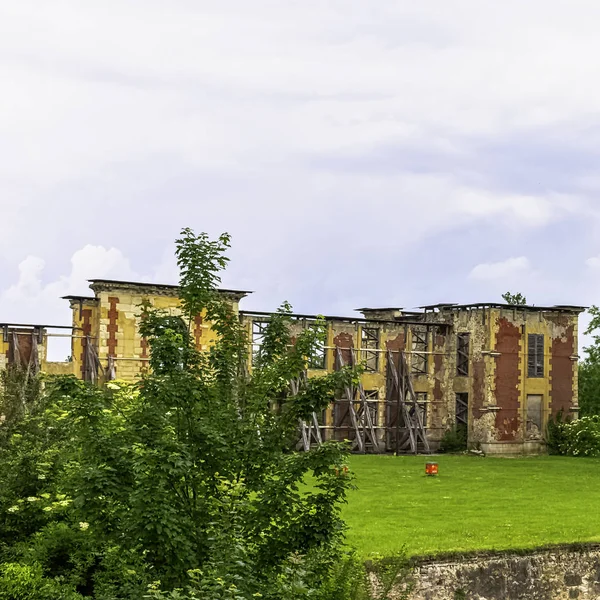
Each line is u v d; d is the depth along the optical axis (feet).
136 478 44.42
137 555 49.11
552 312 167.22
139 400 49.88
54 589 53.21
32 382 73.67
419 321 171.22
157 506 43.24
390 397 156.76
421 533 75.25
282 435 49.01
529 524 81.25
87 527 53.83
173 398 46.62
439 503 92.84
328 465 46.26
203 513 46.75
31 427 65.00
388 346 165.48
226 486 48.70
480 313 161.48
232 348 51.13
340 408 157.58
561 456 158.30
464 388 163.32
